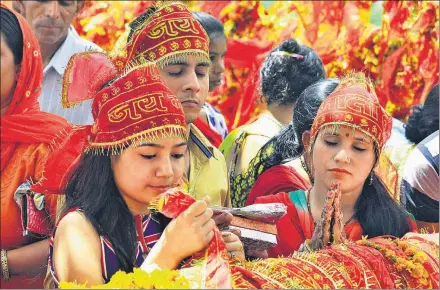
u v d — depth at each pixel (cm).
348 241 388
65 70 386
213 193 484
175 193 342
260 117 533
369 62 655
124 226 362
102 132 362
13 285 459
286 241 434
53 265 359
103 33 613
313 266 353
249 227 383
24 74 481
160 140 358
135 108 360
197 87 457
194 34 459
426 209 495
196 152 488
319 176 434
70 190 370
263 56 627
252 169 507
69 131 396
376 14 682
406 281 365
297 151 488
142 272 324
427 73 655
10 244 457
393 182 457
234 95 626
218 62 559
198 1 640
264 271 345
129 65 392
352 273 353
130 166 359
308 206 440
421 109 531
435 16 659
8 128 466
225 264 330
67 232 353
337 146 427
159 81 368
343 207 440
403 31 662
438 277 371
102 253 356
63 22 535
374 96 432
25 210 455
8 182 459
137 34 456
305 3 658
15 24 483
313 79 530
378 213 440
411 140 530
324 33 659
